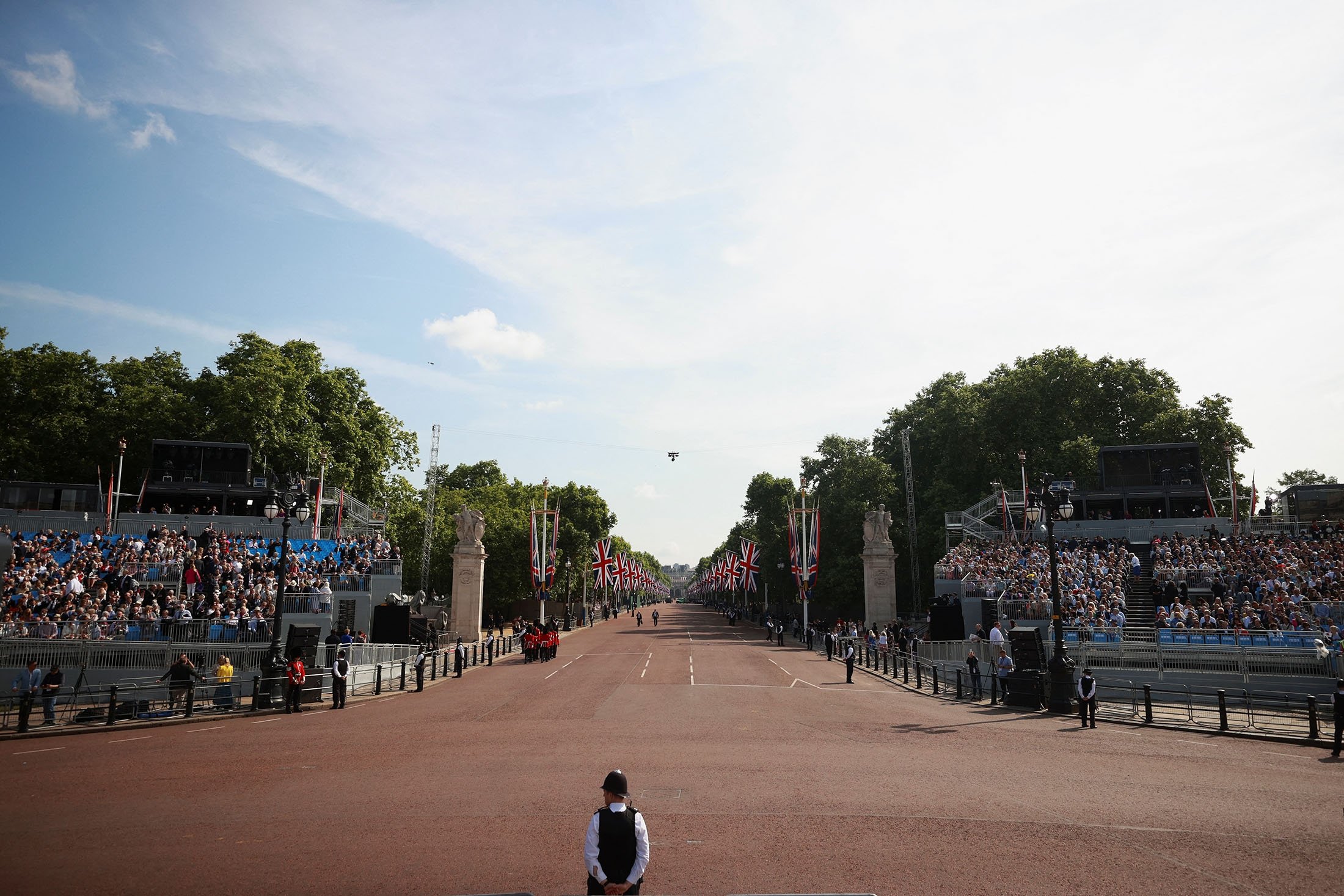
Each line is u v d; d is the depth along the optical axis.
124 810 12.85
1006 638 36.00
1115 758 17.48
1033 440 68.44
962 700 29.34
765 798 13.72
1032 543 51.47
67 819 12.35
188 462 51.97
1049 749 18.62
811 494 88.56
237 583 37.47
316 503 52.72
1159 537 48.25
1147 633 32.97
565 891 9.30
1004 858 10.59
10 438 53.22
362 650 33.25
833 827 11.96
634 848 6.58
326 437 63.00
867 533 64.94
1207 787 14.58
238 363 61.22
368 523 61.91
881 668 42.69
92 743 19.38
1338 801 13.56
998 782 14.91
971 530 60.91
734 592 122.00
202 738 19.98
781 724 22.22
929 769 16.11
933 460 77.62
